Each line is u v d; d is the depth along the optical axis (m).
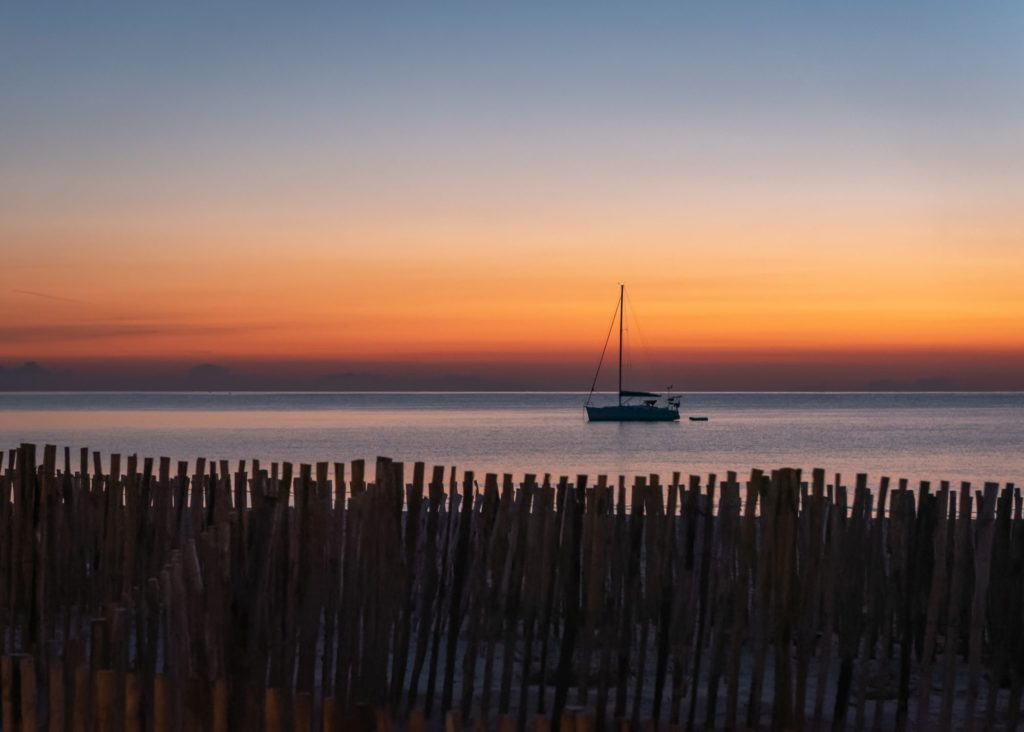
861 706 7.24
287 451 50.81
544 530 7.26
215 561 6.56
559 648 8.84
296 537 7.16
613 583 7.82
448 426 86.06
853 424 94.88
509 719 5.07
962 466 43.03
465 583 7.94
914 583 7.16
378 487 7.23
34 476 8.95
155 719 5.52
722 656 7.20
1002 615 7.05
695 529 7.35
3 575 8.88
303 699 5.32
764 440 64.81
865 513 8.35
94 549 9.41
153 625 6.30
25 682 5.90
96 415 109.88
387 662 7.23
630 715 7.53
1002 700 8.06
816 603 7.43
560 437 67.69
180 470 9.77
